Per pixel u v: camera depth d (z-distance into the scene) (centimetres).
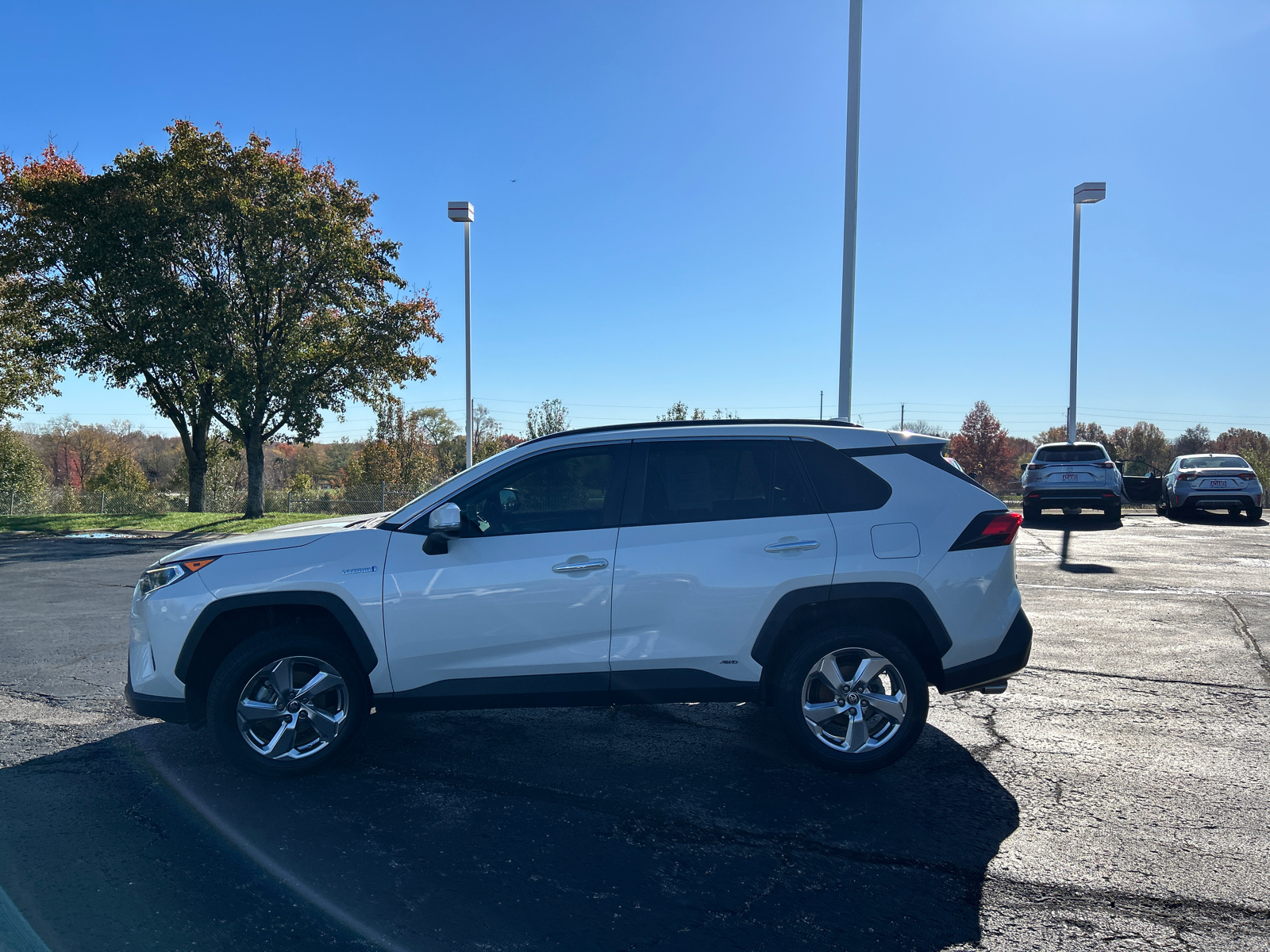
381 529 430
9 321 2583
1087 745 464
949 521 429
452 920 286
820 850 339
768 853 337
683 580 416
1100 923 284
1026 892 305
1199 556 1298
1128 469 2528
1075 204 2225
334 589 412
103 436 8019
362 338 2488
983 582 426
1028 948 269
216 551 426
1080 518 2036
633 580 414
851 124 1155
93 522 2258
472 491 434
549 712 532
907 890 307
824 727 432
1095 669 624
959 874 319
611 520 427
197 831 356
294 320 2414
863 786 407
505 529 432
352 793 400
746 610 415
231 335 2334
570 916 289
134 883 311
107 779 416
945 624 421
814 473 434
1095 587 1005
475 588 412
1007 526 435
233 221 2223
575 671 417
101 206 2208
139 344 2236
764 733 490
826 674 420
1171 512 2073
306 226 2272
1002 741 471
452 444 5378
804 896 303
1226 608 865
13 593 1037
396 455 4669
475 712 532
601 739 479
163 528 2130
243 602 412
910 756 448
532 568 415
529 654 416
